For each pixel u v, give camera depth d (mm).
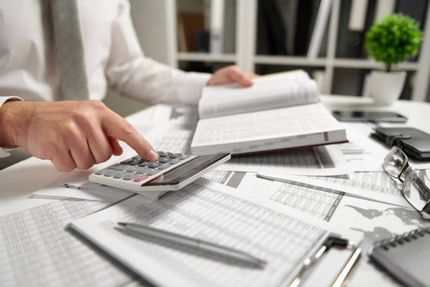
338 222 264
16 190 331
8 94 577
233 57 1314
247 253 210
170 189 279
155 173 312
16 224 263
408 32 735
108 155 352
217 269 200
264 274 195
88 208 287
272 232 241
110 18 779
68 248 231
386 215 276
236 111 542
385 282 196
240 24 1260
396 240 226
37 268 210
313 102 530
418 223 264
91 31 703
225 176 359
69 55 615
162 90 826
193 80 794
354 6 1146
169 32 1312
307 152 432
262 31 1275
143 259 210
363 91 1225
